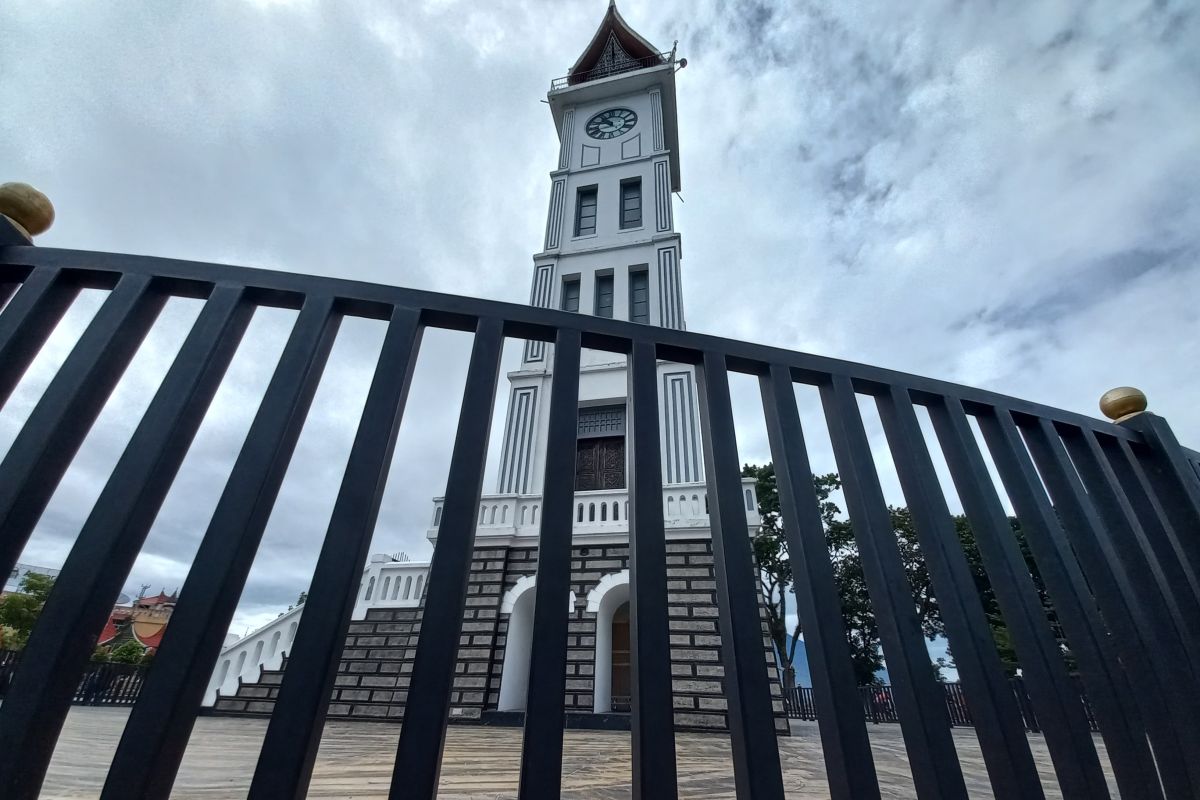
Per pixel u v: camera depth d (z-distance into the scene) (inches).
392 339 39.8
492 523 428.1
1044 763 193.0
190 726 27.4
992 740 37.5
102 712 369.1
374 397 37.3
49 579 759.7
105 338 36.8
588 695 354.3
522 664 387.5
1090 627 44.7
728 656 35.2
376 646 401.7
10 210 43.3
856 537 43.3
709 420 43.3
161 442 33.3
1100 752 241.1
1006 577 44.5
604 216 639.1
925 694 36.9
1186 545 55.0
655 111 729.0
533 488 456.1
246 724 322.7
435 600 31.4
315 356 39.0
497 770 166.9
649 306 555.8
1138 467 59.6
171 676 27.3
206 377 36.7
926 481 46.5
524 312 44.6
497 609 393.1
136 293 39.6
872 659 788.6
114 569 29.8
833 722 34.6
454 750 215.2
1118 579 49.5
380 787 134.2
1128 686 43.5
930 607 686.5
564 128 751.1
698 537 396.8
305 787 26.3
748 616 35.6
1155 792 39.5
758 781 30.5
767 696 33.2
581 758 200.7
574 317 45.4
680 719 335.9
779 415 45.3
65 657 27.4
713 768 182.4
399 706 365.4
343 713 365.7
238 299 40.1
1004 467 52.7
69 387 34.5
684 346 46.6
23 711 25.7
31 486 31.4
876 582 40.9
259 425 34.7
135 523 31.2
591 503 437.4
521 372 522.3
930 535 44.3
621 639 439.5
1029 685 41.0
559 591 33.9
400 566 444.8
